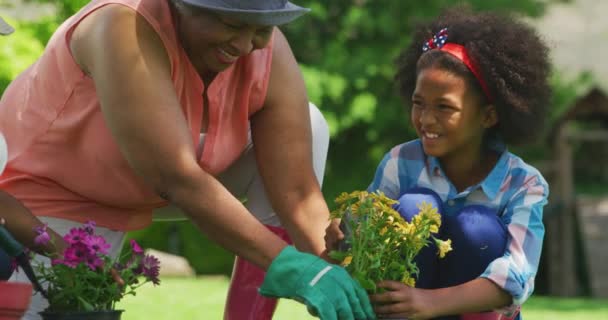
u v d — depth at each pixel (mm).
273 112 3752
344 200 3363
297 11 3316
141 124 3330
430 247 3564
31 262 3621
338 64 15023
